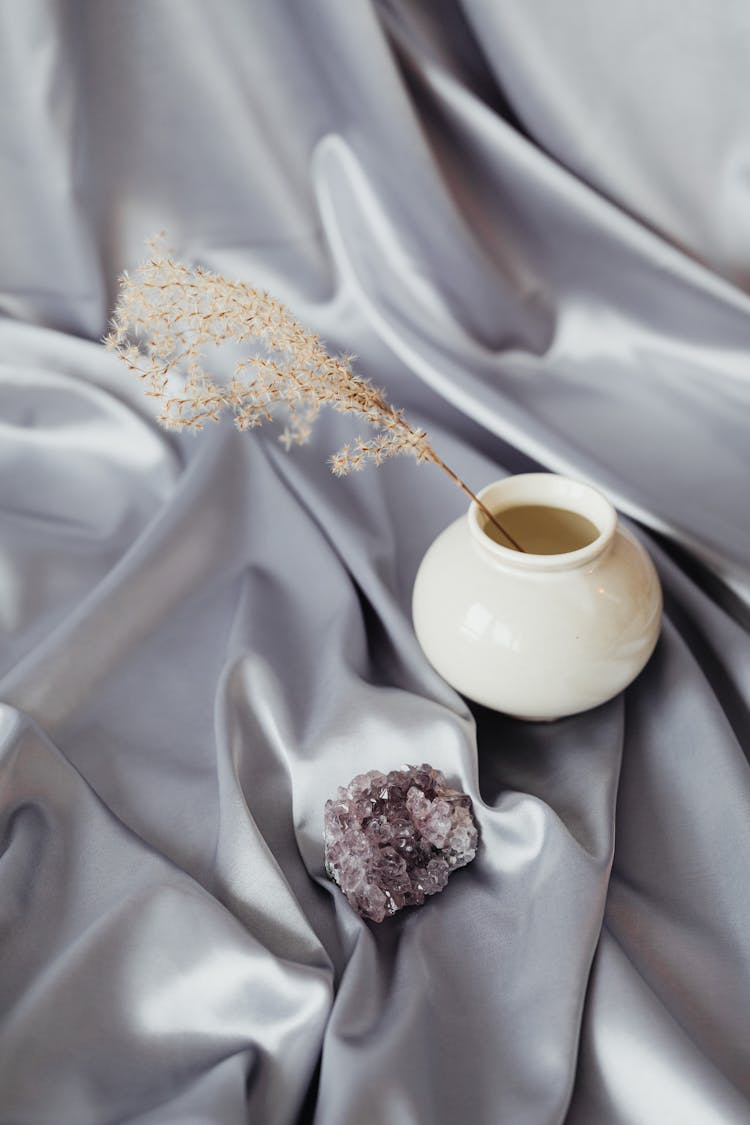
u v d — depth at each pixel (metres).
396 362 0.91
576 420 0.87
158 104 0.87
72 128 0.86
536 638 0.63
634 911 0.62
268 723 0.69
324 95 0.88
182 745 0.70
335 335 0.93
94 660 0.71
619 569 0.64
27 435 0.87
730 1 0.80
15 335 0.88
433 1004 0.59
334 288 0.93
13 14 0.82
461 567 0.65
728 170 0.86
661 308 0.90
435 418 0.88
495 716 0.70
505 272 0.92
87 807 0.64
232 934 0.59
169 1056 0.58
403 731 0.67
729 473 0.82
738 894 0.62
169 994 0.58
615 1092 0.56
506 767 0.68
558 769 0.67
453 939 0.61
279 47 0.86
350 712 0.68
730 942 0.61
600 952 0.59
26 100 0.84
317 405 0.65
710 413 0.87
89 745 0.69
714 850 0.63
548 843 0.62
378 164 0.89
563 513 0.67
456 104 0.87
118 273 0.91
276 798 0.67
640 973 0.60
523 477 0.67
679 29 0.82
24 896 0.62
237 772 0.67
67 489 0.85
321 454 0.85
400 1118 0.54
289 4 0.84
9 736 0.65
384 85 0.85
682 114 0.85
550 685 0.64
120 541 0.82
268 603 0.76
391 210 0.91
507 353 0.93
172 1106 0.55
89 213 0.89
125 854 0.63
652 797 0.66
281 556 0.78
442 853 0.63
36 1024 0.57
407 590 0.77
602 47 0.83
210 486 0.79
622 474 0.82
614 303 0.91
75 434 0.87
